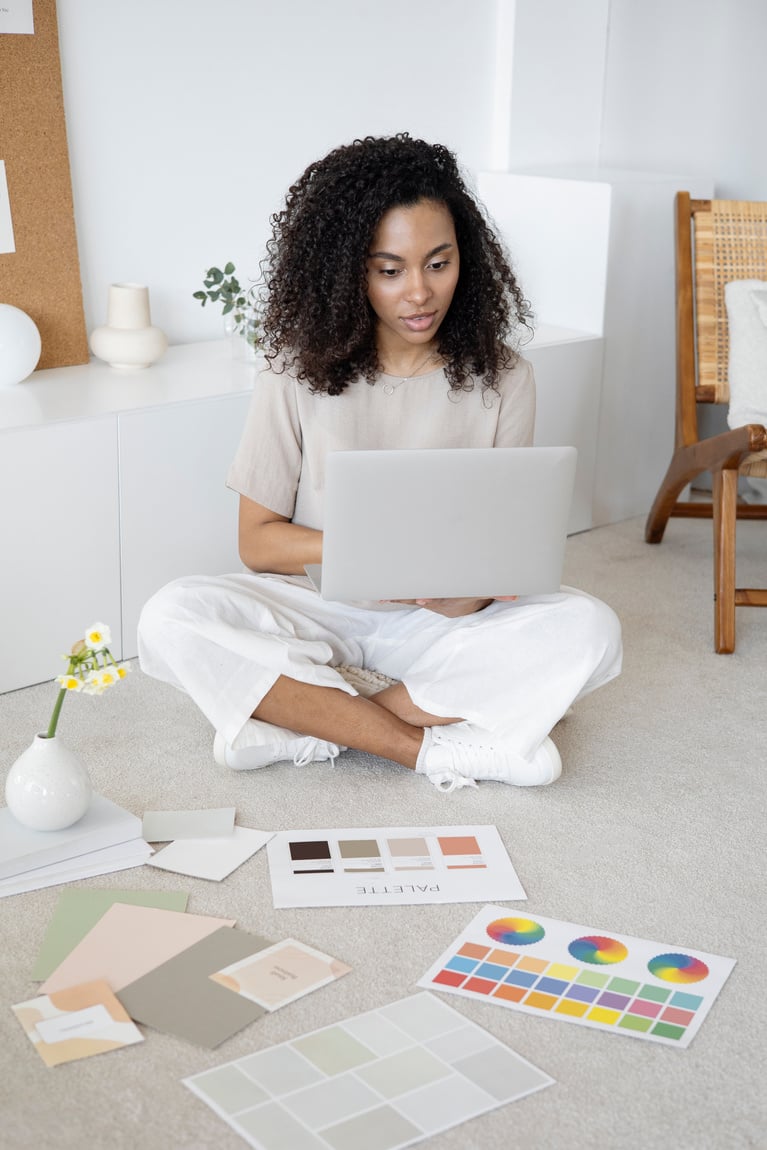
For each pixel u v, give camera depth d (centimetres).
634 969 148
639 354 315
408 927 154
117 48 246
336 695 185
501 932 154
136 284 257
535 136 327
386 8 289
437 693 187
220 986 141
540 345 286
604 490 321
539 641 184
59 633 218
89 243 253
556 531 169
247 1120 121
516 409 194
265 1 266
